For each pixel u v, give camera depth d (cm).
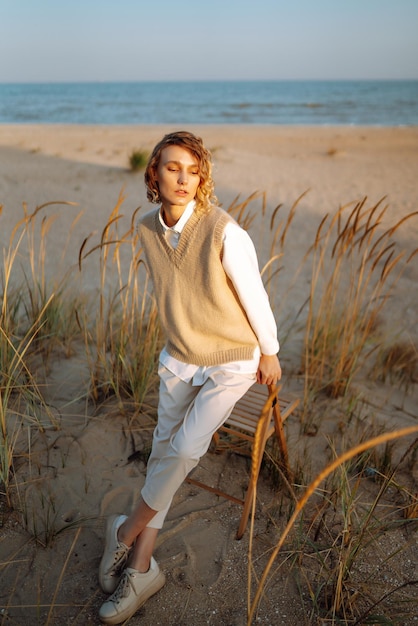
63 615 182
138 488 240
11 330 314
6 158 1226
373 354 394
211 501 237
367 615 183
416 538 222
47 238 640
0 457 230
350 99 5972
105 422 279
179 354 188
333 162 1355
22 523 216
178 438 175
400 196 945
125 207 803
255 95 7519
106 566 187
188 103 5350
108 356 337
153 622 181
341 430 292
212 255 165
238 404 232
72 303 391
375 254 634
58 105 4947
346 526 198
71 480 240
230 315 175
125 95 7994
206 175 167
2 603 185
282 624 182
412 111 3941
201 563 205
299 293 525
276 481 243
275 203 866
